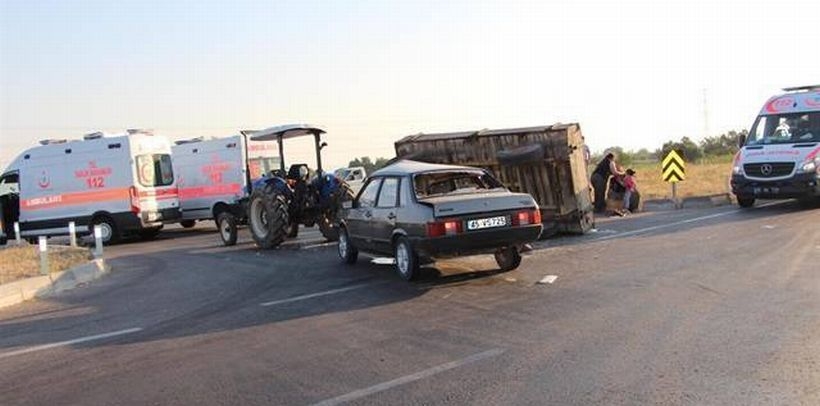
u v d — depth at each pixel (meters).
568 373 5.54
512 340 6.58
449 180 10.73
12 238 24.31
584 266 10.46
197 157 23.91
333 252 14.19
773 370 5.34
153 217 22.02
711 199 19.77
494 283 9.50
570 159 13.95
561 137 13.95
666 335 6.44
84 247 18.80
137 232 23.45
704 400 4.82
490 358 6.05
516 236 9.73
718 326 6.65
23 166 23.28
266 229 15.73
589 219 14.80
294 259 13.60
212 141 23.34
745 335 6.30
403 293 9.15
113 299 10.27
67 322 8.69
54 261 14.36
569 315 7.42
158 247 19.36
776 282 8.46
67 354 7.02
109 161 21.78
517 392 5.18
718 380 5.19
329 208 15.52
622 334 6.56
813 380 5.09
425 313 7.91
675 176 19.75
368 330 7.29
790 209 16.80
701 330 6.54
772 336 6.23
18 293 10.54
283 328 7.61
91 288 11.63
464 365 5.90
